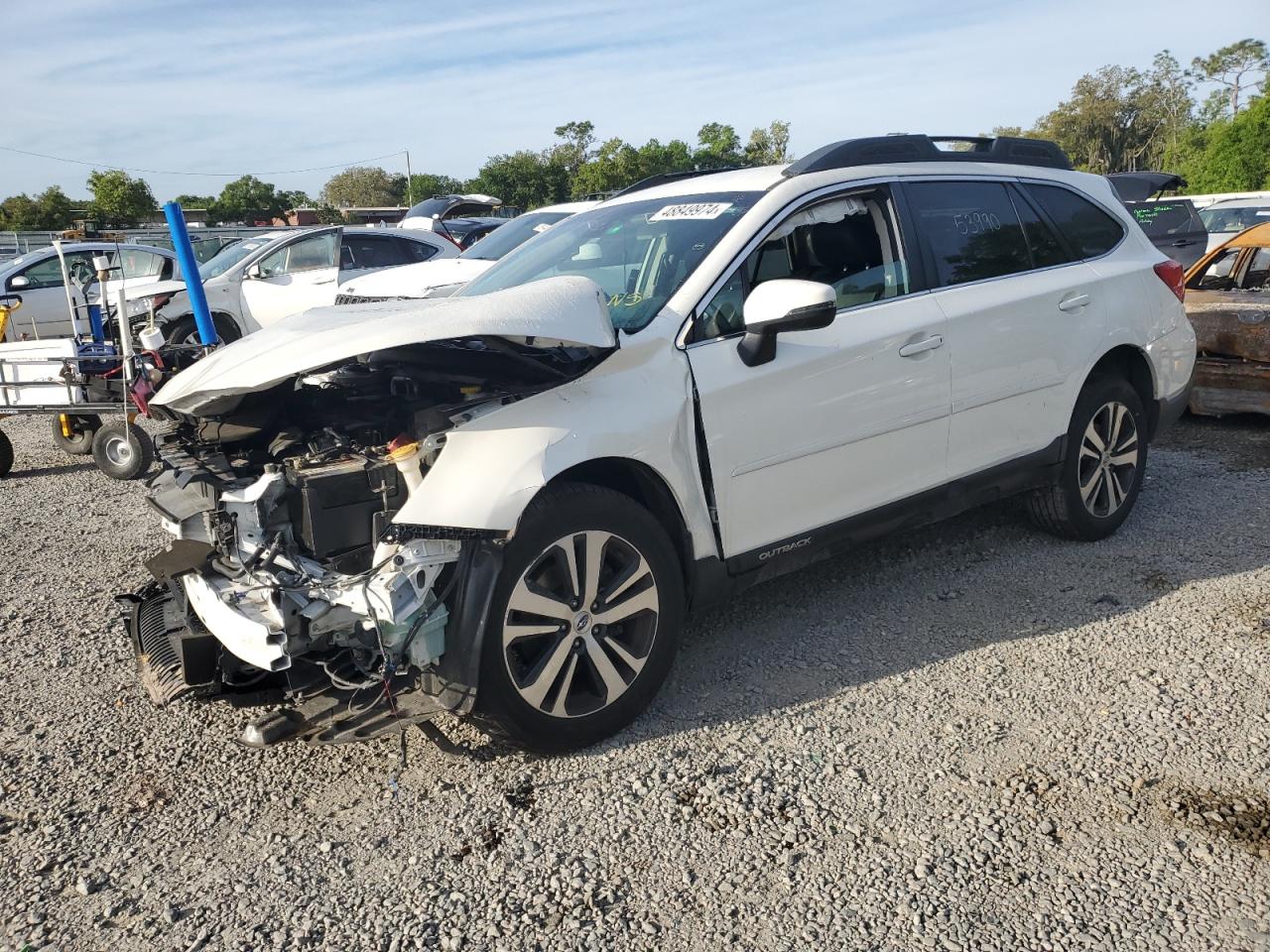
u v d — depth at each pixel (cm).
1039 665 379
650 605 338
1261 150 4259
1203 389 746
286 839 296
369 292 845
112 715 374
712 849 281
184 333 1109
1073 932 244
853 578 473
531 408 313
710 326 356
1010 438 449
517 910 260
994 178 464
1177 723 334
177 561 324
